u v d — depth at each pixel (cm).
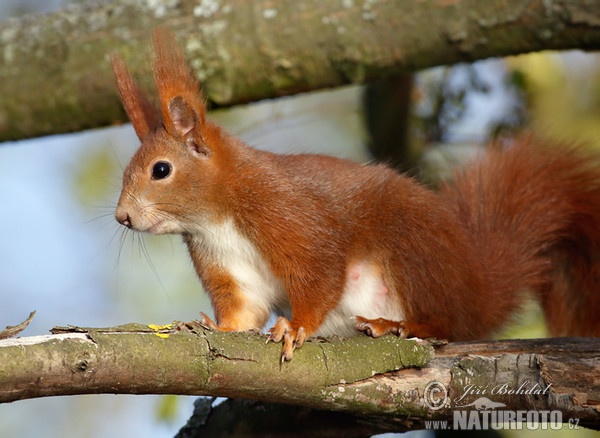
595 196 1124
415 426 879
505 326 1082
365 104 1416
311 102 1583
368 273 988
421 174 1309
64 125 1216
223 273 998
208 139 975
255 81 1155
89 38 1193
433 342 838
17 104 1202
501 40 1077
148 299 1447
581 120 1409
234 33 1150
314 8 1137
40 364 640
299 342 778
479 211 1117
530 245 1105
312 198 954
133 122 1014
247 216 954
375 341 816
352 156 1509
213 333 741
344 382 789
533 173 1131
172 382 706
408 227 984
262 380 754
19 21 1243
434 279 986
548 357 811
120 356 675
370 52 1117
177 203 966
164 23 1178
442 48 1099
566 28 1049
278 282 980
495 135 1316
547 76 1385
